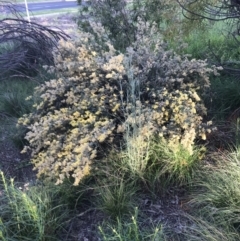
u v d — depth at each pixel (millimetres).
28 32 5969
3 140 4332
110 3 5605
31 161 3693
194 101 3957
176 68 3887
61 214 3121
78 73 4012
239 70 4574
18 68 5914
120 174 3350
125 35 5527
